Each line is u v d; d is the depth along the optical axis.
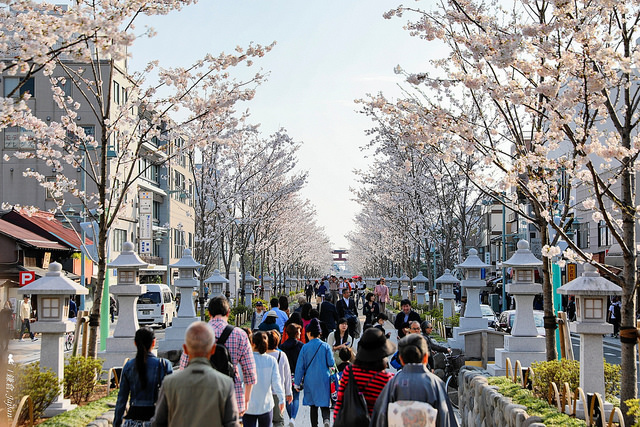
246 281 39.25
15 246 33.59
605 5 8.28
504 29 10.19
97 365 11.04
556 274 15.05
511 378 12.01
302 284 92.62
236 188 28.67
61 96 13.01
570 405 9.12
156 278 53.16
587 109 8.99
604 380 9.99
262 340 8.85
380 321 13.62
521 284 13.62
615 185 32.12
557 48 9.99
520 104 9.19
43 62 8.57
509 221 65.81
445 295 25.39
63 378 9.95
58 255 39.22
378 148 28.42
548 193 10.34
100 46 8.58
